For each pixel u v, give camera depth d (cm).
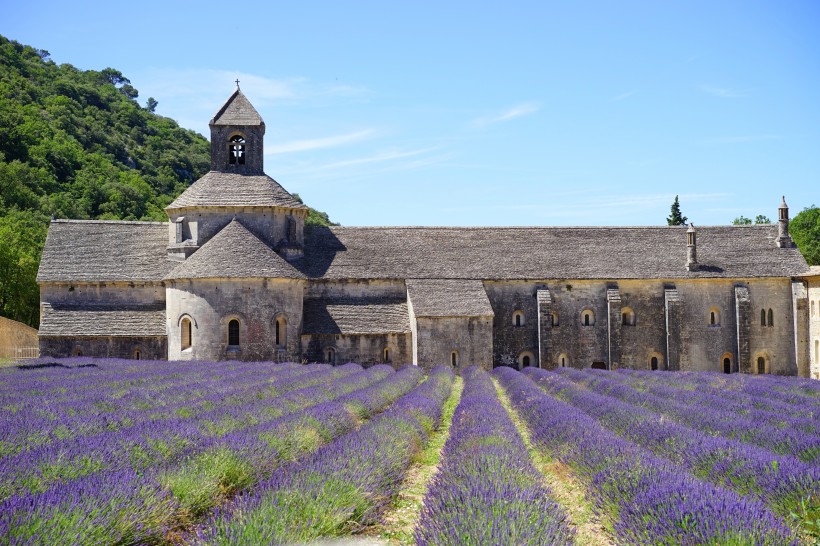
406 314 5916
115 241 6075
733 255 6456
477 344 5681
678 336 6153
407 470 2028
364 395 3139
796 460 1722
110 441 1784
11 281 7469
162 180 14525
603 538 1438
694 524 1188
